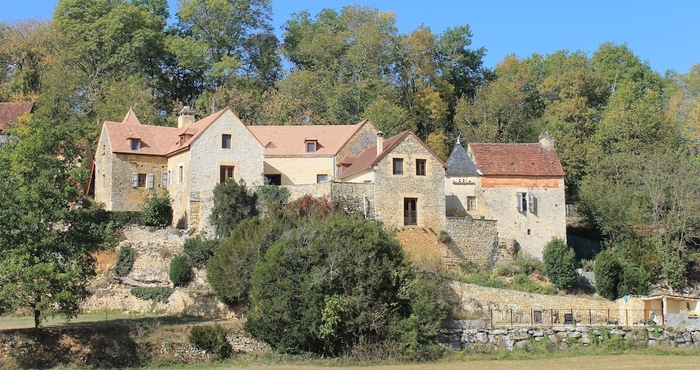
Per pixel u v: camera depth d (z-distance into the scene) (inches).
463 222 1904.5
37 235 1279.5
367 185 1857.8
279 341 1382.9
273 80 3139.8
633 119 2470.5
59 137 1333.7
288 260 1402.6
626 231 2087.8
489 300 1657.2
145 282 1685.5
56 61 2625.5
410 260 1605.6
